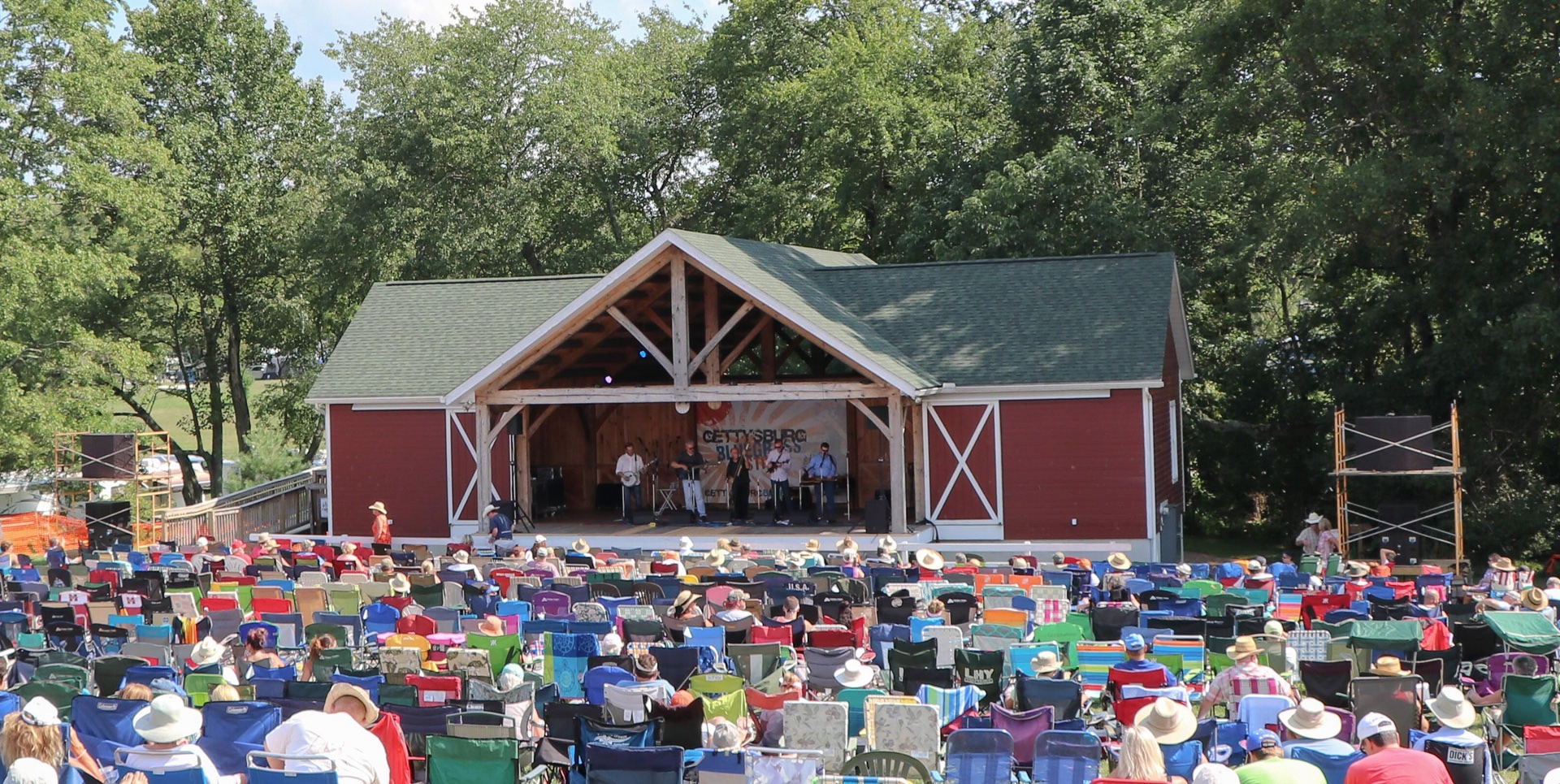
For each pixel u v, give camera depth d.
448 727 10.71
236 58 51.44
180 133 48.25
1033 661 13.09
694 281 30.95
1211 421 39.25
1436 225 34.59
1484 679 14.93
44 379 40.91
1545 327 29.56
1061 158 38.19
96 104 39.56
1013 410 29.78
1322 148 34.84
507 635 15.37
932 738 11.00
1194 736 10.73
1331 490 37.75
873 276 33.66
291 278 51.66
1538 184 31.09
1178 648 14.34
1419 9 31.11
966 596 17.80
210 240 50.38
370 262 46.38
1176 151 40.72
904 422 28.80
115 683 13.39
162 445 51.97
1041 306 31.41
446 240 46.88
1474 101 29.81
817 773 10.23
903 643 14.30
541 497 33.25
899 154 45.81
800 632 16.56
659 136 52.22
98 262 38.81
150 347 50.31
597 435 35.03
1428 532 33.84
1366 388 34.94
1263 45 35.41
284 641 16.58
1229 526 41.31
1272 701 11.73
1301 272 37.00
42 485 43.66
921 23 53.84
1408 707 12.14
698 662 13.89
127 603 18.72
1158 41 40.25
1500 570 22.28
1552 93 29.91
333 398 33.44
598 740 10.59
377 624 17.02
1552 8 29.48
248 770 9.04
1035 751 10.09
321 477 40.03
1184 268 37.31
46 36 39.38
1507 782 12.63
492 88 48.94
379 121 48.16
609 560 23.19
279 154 51.28
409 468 33.47
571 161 50.31
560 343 29.48
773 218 48.78
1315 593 19.30
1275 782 8.88
